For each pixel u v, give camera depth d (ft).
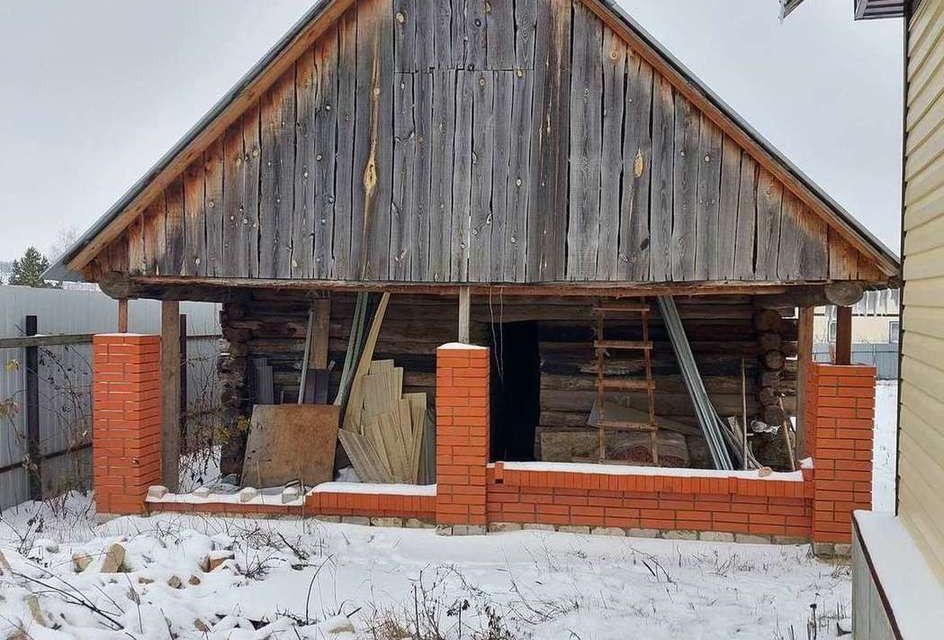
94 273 23.35
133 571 16.55
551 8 21.70
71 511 25.90
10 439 25.75
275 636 14.23
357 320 30.45
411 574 19.20
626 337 29.40
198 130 21.95
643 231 21.43
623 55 21.40
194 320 41.96
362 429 29.09
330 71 22.40
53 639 12.34
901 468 14.83
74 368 29.40
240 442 30.94
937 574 11.77
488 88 21.95
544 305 29.68
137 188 22.17
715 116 20.63
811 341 25.16
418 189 22.21
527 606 16.76
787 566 20.39
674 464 26.22
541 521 22.52
